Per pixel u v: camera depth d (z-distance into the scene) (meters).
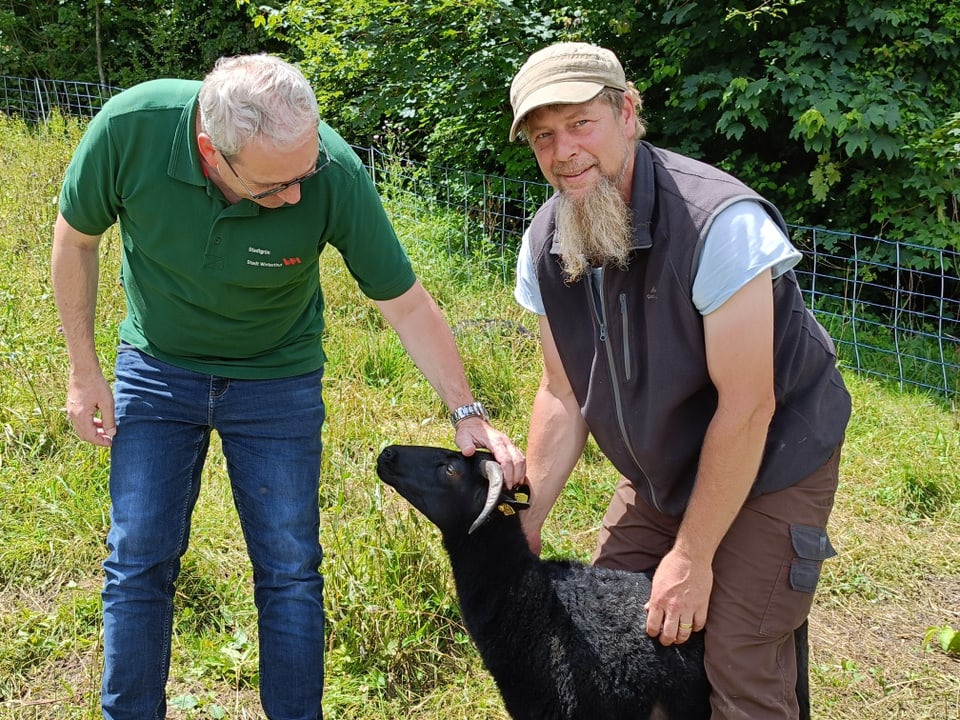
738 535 2.69
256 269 2.57
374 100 9.70
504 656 2.88
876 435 5.74
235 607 3.67
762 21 8.70
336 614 3.55
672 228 2.45
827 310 8.78
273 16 10.18
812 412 2.65
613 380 2.71
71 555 3.80
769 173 9.44
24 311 5.71
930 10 8.53
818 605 4.26
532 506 3.13
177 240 2.54
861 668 3.84
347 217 2.65
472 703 3.36
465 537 2.98
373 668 3.43
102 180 2.51
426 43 9.37
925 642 3.98
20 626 3.44
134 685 2.65
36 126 11.56
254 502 2.80
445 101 9.26
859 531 4.76
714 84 8.96
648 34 9.41
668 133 9.33
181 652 3.43
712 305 2.40
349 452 4.77
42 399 4.72
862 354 7.69
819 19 8.75
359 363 5.68
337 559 3.65
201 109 2.27
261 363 2.80
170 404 2.76
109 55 15.93
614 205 2.45
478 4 8.79
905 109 8.09
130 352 2.81
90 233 2.65
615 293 2.59
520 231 8.95
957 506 4.96
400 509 4.24
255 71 2.23
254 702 3.29
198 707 3.23
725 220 2.38
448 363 3.02
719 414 2.47
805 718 2.91
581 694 2.72
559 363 3.03
